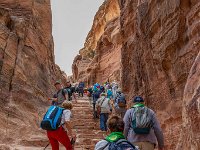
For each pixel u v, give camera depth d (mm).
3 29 12914
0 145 8492
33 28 15789
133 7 14609
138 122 4875
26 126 10648
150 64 10398
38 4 17516
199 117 4527
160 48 9461
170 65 8867
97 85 17141
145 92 10852
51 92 16078
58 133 6559
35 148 9008
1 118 10125
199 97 4609
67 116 6633
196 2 7867
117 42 34156
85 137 10688
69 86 15172
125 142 3564
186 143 5051
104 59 36812
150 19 10523
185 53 8047
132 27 14422
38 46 15969
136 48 12391
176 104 8367
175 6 8609
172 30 8750
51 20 19406
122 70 14859
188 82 5477
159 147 5035
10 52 12609
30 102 12359
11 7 15672
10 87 11750
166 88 9078
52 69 18875
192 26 7840
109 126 3750
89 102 16828
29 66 13938
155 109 9844
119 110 8344
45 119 6527
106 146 3566
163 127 9078
